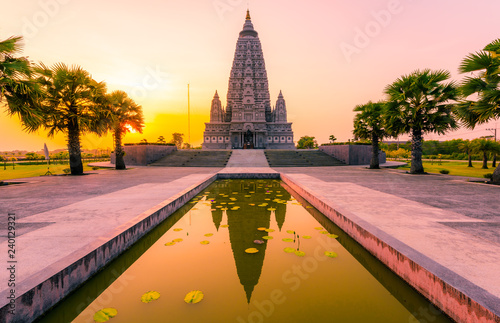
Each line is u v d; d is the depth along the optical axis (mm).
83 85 14766
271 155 29453
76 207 5766
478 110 9367
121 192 7980
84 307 2639
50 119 13461
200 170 18859
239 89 53438
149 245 4230
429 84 13164
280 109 53625
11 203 6277
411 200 6527
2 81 9133
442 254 3059
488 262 2824
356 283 3041
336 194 7387
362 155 26781
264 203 7426
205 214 6184
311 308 2488
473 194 7527
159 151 28391
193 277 3125
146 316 2365
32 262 2857
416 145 14781
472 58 9281
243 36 56438
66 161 36500
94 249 3182
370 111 19203
